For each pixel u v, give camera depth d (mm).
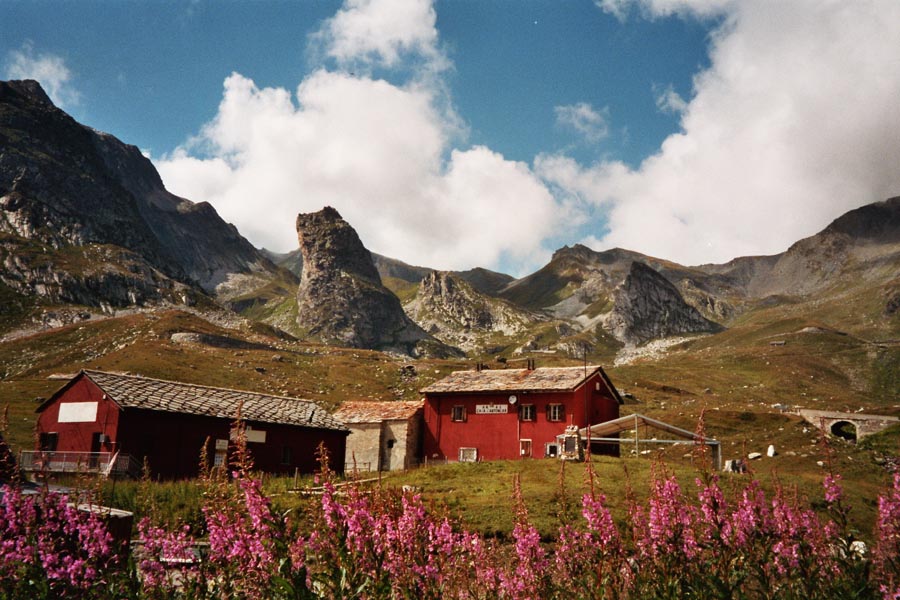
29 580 7273
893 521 7891
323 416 55781
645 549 7879
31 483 10945
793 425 71500
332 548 6715
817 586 7457
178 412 45375
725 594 6801
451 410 61250
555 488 30672
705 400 159125
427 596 6945
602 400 61438
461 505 27781
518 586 7887
